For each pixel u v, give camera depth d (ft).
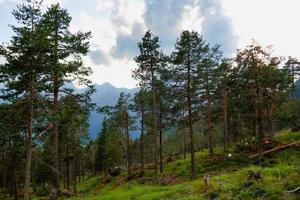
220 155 134.62
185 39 112.57
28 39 65.57
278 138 140.46
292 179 49.93
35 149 81.97
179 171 124.57
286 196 43.24
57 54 76.79
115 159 229.04
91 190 148.56
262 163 108.68
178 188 74.18
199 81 115.24
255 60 101.76
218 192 53.62
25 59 67.62
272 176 57.36
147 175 131.95
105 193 106.42
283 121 115.24
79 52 83.97
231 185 55.26
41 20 72.79
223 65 148.56
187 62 112.98
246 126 154.81
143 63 122.72
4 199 166.61
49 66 70.90
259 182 52.13
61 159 152.35
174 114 130.82
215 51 149.18
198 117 117.80
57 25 82.99
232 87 143.54
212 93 150.92
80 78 82.58
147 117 144.25
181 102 121.39
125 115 156.25
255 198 45.65
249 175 56.54
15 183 130.21
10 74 68.64
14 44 67.41
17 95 70.79
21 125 72.43
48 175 185.68
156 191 79.92
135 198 73.97
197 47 112.37
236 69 139.54
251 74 102.83
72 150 159.63
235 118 160.56
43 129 75.36
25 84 70.08
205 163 127.75
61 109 77.66
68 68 77.97
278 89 114.32
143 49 122.11
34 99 71.26
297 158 108.99
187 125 121.19
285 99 117.29
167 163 153.38
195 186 66.90
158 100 135.85
